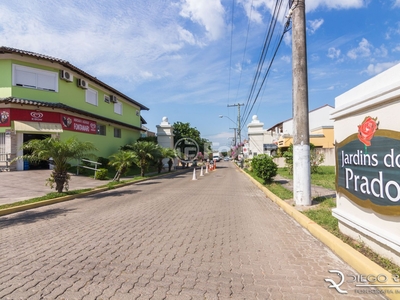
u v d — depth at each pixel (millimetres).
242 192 12195
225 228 5945
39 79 18234
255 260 4082
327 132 31672
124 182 15883
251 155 33250
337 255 4219
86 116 21312
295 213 6711
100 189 12828
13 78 17156
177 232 5629
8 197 10195
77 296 3031
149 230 5793
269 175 13367
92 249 4598
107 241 5035
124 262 4012
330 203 7586
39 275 3582
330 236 4680
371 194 3814
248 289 3188
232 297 3006
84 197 11156
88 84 22484
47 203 9461
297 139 7680
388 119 3449
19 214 7957
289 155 18984
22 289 3195
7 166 16578
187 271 3691
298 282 3354
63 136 18547
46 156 10617
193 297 3006
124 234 5496
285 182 14375
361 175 4086
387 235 3416
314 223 5652
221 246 4727
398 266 3322
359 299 2949
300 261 4023
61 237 5352
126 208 8398
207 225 6211
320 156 20031
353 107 4180
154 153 21109
